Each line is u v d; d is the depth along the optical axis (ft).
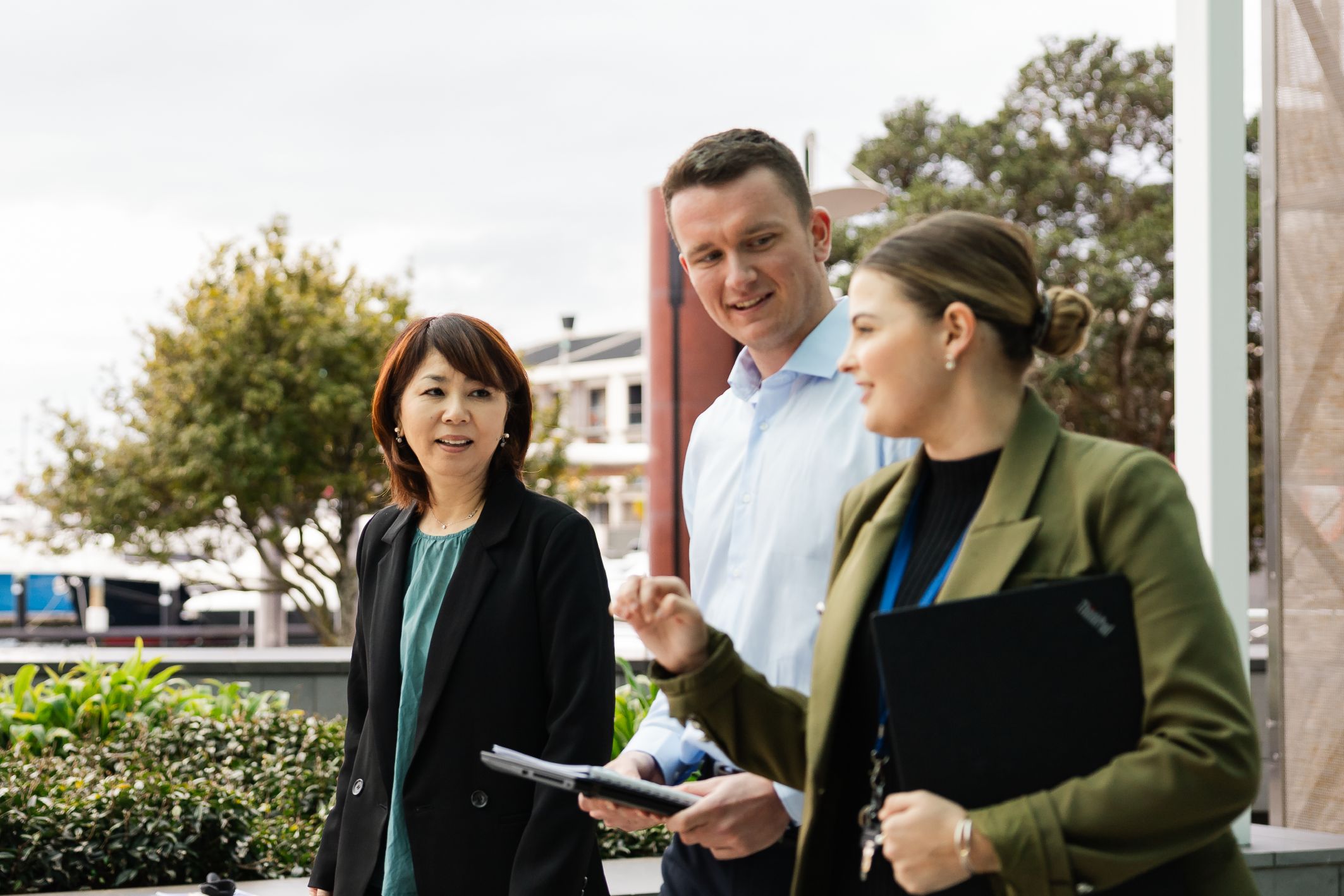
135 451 49.08
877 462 6.49
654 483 23.49
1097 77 73.31
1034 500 4.64
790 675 6.53
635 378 150.92
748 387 7.37
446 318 8.50
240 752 18.56
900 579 5.04
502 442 8.63
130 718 18.83
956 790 4.32
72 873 14.01
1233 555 12.19
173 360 49.85
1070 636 4.30
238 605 76.84
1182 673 4.15
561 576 8.06
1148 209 71.20
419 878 7.82
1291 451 14.25
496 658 7.96
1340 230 14.01
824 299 7.07
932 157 75.66
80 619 91.81
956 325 4.74
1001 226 4.83
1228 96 12.26
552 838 7.56
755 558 6.83
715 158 6.70
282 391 47.88
